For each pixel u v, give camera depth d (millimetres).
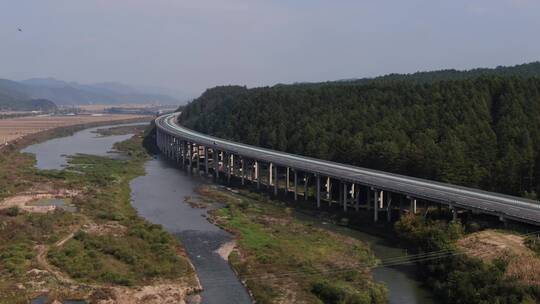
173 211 131500
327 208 131625
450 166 124938
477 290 70188
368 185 117250
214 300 76125
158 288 78000
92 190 145625
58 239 96875
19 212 113000
